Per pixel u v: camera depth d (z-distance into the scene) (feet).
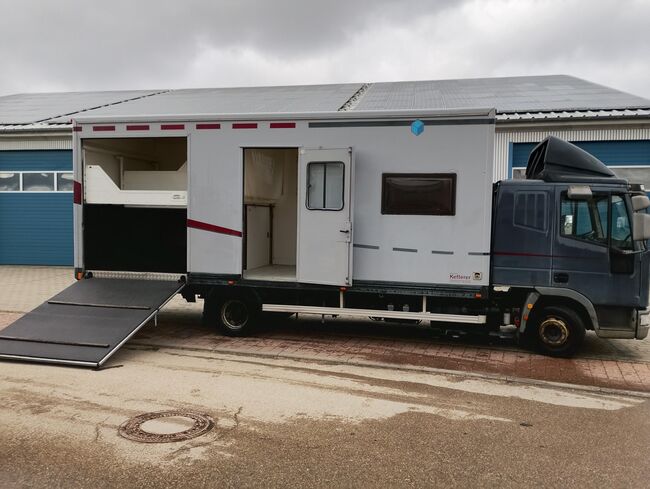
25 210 58.75
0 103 73.15
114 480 12.65
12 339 23.35
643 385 20.94
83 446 14.44
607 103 47.73
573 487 12.69
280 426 16.11
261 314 28.66
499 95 54.85
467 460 14.02
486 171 23.85
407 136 24.54
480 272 24.13
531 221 24.30
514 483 12.83
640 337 23.80
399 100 54.80
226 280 26.84
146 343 26.27
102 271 28.58
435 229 24.47
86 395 18.56
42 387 19.31
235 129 26.20
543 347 24.88
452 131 24.14
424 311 25.45
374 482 12.75
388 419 16.87
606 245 23.84
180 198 27.27
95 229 28.60
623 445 15.17
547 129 45.06
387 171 24.79
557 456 14.37
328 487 12.47
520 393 19.83
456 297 24.91
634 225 23.08
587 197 23.90
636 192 24.00
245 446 14.61
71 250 58.34
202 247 26.99
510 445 15.03
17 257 59.26
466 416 17.28
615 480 13.07
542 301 25.02
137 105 62.23
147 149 33.22
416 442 15.11
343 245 24.89
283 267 30.91
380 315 25.84
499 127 45.68
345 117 25.05
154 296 26.43
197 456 13.94
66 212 58.08
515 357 24.75
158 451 14.20
